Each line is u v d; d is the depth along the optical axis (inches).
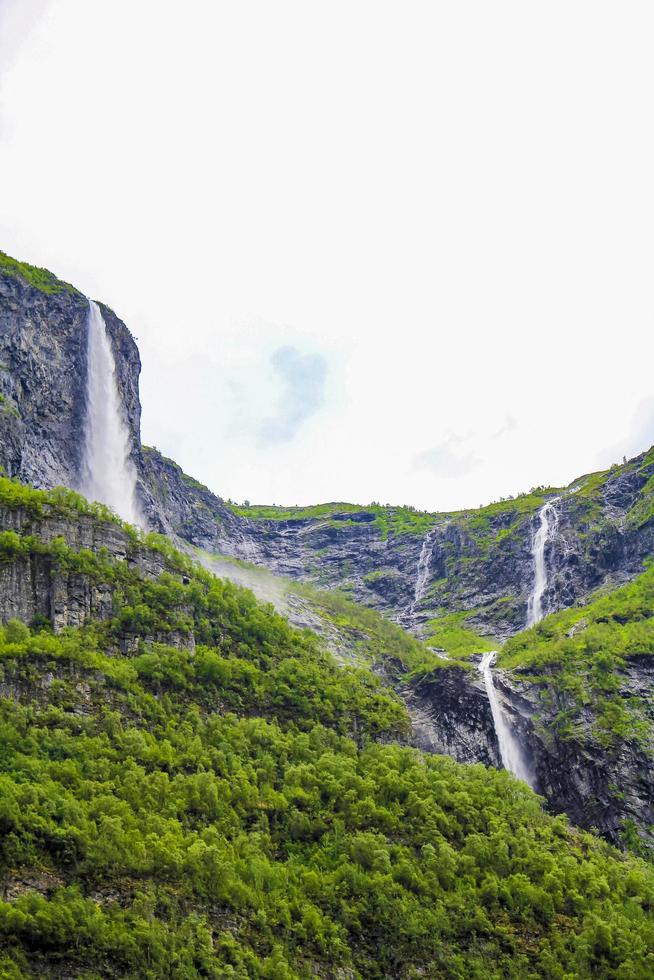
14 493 5152.6
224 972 3307.1
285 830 4252.0
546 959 4050.2
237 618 5748.0
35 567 4776.1
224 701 5002.5
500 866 4478.3
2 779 3467.0
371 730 5575.8
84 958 3065.9
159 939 3253.0
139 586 5246.1
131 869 3422.7
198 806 4010.8
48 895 3181.6
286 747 4763.8
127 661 4685.0
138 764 4097.0
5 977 2886.3
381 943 3880.4
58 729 3993.6
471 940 4062.5
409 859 4291.3
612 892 4510.3
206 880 3582.7
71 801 3516.2
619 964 4084.6
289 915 3713.1
